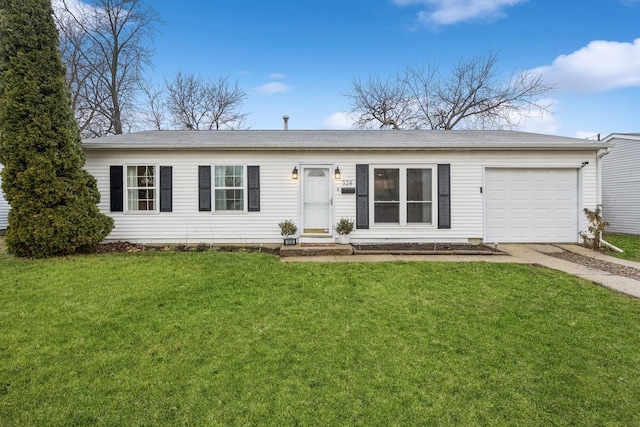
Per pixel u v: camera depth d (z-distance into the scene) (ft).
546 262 22.52
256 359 10.12
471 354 10.54
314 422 7.57
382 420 7.66
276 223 29.48
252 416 7.73
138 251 25.77
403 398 8.41
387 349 10.82
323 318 13.16
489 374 9.45
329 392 8.62
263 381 9.03
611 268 20.99
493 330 12.21
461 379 9.22
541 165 29.19
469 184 29.37
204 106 77.51
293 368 9.67
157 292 15.69
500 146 28.32
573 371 9.63
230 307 14.08
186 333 11.69
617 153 42.24
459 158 29.30
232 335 11.62
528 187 29.48
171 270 19.40
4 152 22.40
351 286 17.02
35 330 11.67
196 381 8.98
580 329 12.33
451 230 29.45
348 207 29.37
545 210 29.50
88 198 24.86
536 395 8.55
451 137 33.14
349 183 29.32
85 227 24.12
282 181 29.40
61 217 23.09
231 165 29.32
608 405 8.20
